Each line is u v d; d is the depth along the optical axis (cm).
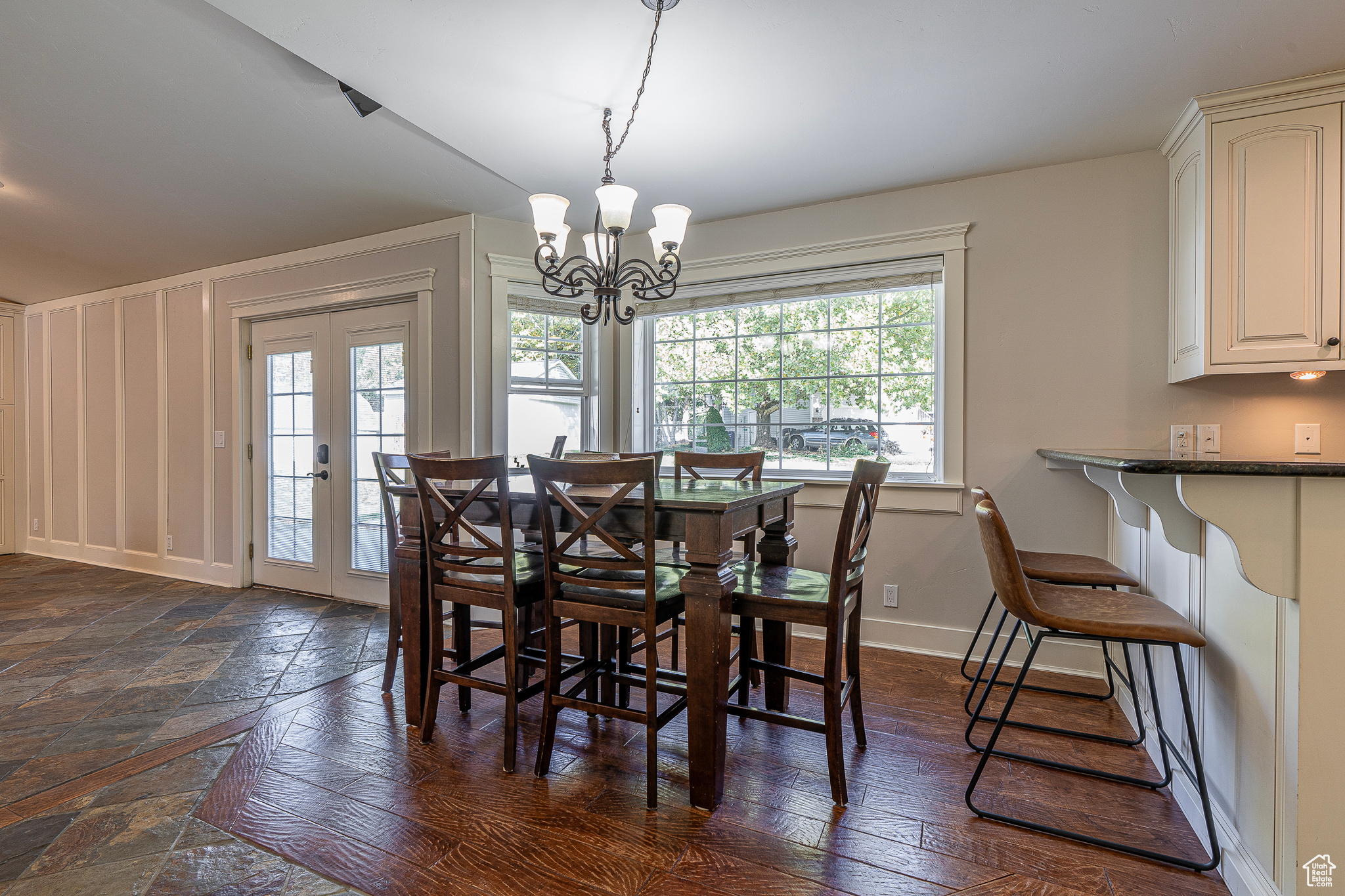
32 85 213
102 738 206
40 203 315
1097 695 243
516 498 207
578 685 193
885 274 305
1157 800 172
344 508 384
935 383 304
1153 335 257
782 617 176
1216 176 215
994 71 204
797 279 324
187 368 443
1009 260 280
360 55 194
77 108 228
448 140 250
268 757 193
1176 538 164
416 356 353
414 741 204
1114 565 245
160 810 165
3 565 492
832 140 252
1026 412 277
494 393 337
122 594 400
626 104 224
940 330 300
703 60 198
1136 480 166
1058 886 138
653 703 166
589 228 360
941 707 233
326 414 390
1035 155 264
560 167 277
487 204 321
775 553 231
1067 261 270
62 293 498
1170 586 189
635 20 178
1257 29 181
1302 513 123
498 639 323
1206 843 152
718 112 230
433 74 204
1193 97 218
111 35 188
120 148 258
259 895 134
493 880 139
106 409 488
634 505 185
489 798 171
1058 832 156
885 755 197
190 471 442
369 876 140
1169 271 253
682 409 362
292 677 261
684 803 170
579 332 368
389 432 367
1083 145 255
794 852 149
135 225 348
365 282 366
